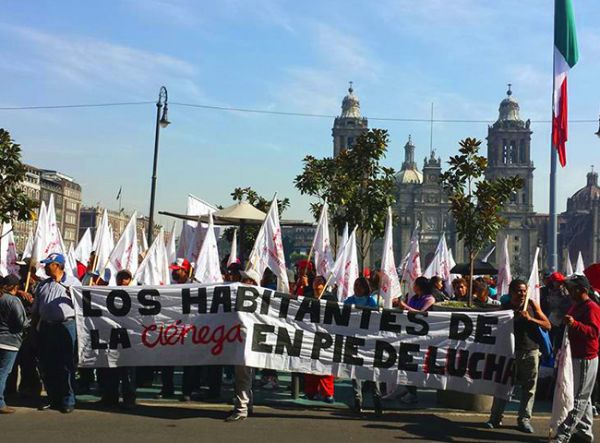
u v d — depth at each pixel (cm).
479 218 1920
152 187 3005
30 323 1155
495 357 1105
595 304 973
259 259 1405
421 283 1320
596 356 961
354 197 2928
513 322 1093
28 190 10962
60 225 12662
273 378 1389
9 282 1078
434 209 18525
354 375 1110
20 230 10106
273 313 1101
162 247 1719
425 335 1121
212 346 1094
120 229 14538
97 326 1109
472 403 1191
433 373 1116
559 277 1337
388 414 1147
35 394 1214
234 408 1071
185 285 1112
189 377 1203
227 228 3959
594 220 19475
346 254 1880
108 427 992
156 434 959
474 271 2353
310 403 1225
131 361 1105
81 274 1658
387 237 1428
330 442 948
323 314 1113
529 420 1069
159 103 3019
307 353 1104
